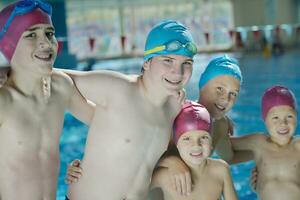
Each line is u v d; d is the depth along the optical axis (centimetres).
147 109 234
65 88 235
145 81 233
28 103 223
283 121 281
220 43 2542
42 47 217
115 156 233
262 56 1869
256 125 762
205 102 280
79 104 246
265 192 292
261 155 299
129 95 232
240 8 2556
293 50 2067
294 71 1323
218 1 2723
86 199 241
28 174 222
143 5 2755
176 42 218
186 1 2772
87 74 240
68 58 1597
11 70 225
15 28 216
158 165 255
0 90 219
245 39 2142
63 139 740
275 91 284
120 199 238
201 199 254
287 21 2477
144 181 241
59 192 502
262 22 2508
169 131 245
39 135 226
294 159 291
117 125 232
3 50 222
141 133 233
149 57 227
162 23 229
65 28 1966
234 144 309
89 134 243
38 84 225
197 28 2653
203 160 249
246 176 521
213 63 280
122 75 239
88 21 2680
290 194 286
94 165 238
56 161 235
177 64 221
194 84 1178
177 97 242
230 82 272
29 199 224
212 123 272
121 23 2733
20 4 218
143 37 2620
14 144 220
